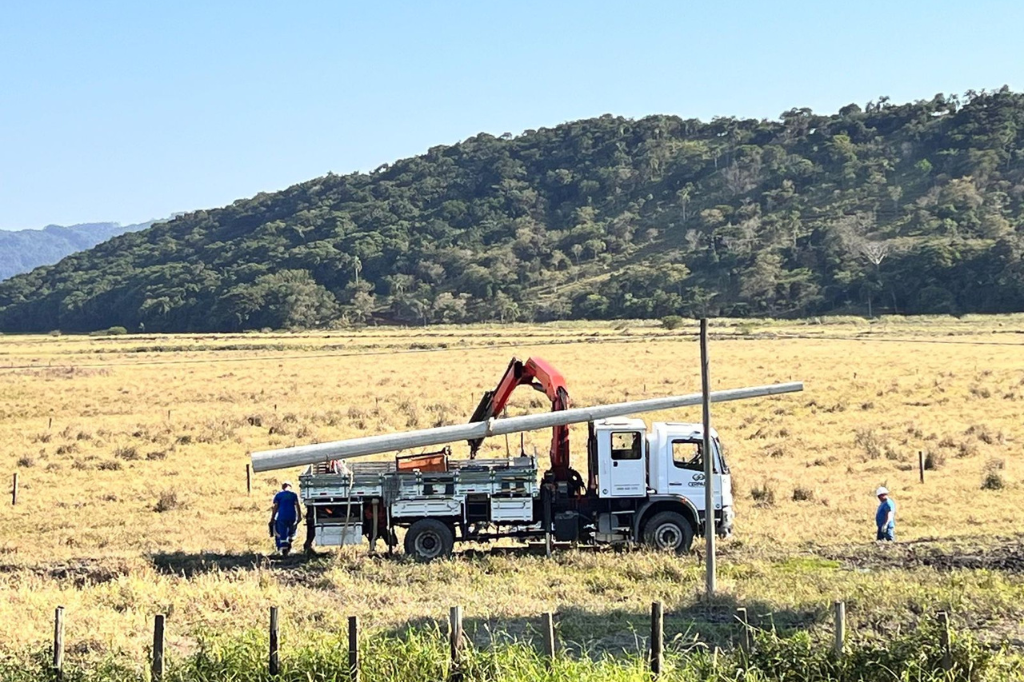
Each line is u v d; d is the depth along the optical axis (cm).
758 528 2298
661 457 2041
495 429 1838
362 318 16412
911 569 1797
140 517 2570
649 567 1838
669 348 8406
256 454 1903
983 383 5169
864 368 6191
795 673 1139
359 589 1694
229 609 1560
